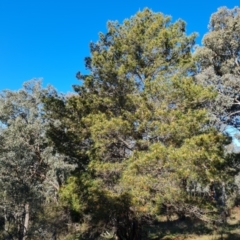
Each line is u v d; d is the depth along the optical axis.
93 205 11.99
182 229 19.52
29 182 15.70
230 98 20.09
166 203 10.97
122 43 13.99
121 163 11.96
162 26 13.95
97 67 14.06
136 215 11.83
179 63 13.11
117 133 11.86
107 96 14.22
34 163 17.53
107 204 11.72
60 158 16.84
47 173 17.19
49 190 17.34
